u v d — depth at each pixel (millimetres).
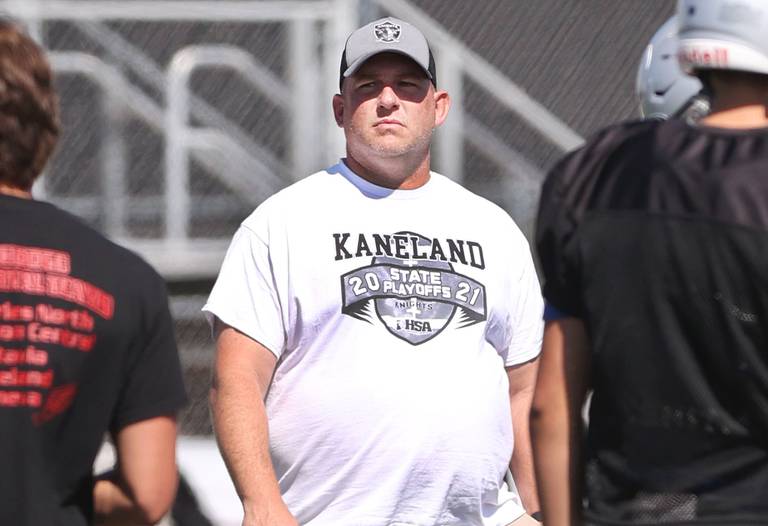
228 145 36062
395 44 16203
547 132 37812
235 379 15797
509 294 16578
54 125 12078
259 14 35094
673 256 11766
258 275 16078
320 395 15930
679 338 11812
